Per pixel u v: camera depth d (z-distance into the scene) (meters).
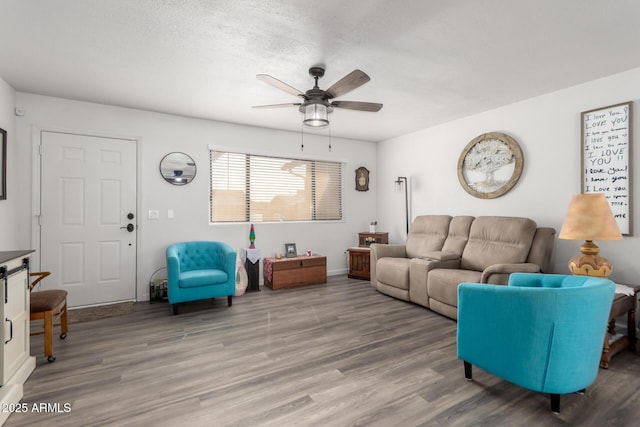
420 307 3.42
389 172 5.26
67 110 3.31
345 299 3.73
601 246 2.84
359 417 1.59
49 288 3.23
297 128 4.54
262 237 4.50
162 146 3.80
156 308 3.38
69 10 1.84
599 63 2.54
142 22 1.97
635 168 2.62
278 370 2.06
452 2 1.78
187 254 3.71
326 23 1.98
